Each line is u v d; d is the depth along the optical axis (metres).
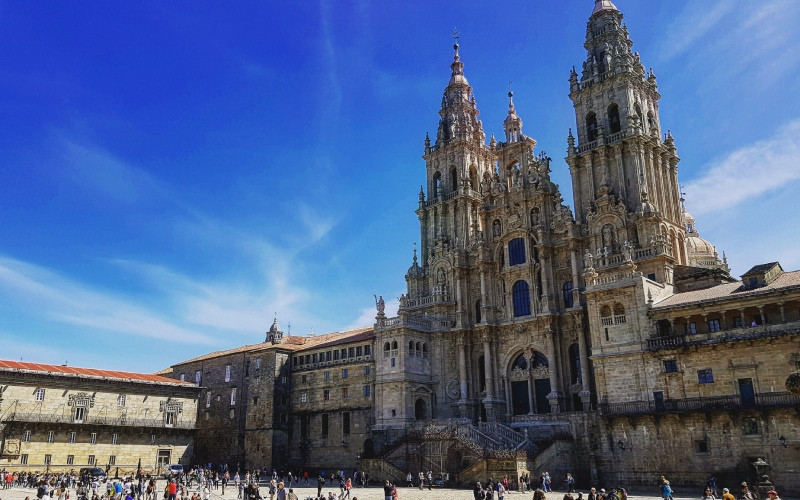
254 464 95.12
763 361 57.28
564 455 66.50
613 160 80.88
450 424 75.19
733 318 60.91
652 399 63.06
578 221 82.75
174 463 93.25
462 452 68.06
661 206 80.06
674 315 63.28
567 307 82.62
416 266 99.00
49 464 79.31
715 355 60.06
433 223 99.75
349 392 91.44
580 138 84.88
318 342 103.69
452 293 92.25
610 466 64.50
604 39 87.50
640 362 64.62
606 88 83.44
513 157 94.62
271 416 95.25
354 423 89.44
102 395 86.38
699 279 70.50
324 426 93.19
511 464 61.84
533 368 83.38
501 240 90.00
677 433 60.91
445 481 66.88
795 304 57.22
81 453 82.75
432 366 89.00
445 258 94.06
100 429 85.06
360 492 62.84
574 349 81.00
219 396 104.12
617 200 78.44
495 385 85.50
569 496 37.47
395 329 86.00
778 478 54.62
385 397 84.75
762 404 55.78
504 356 86.19
